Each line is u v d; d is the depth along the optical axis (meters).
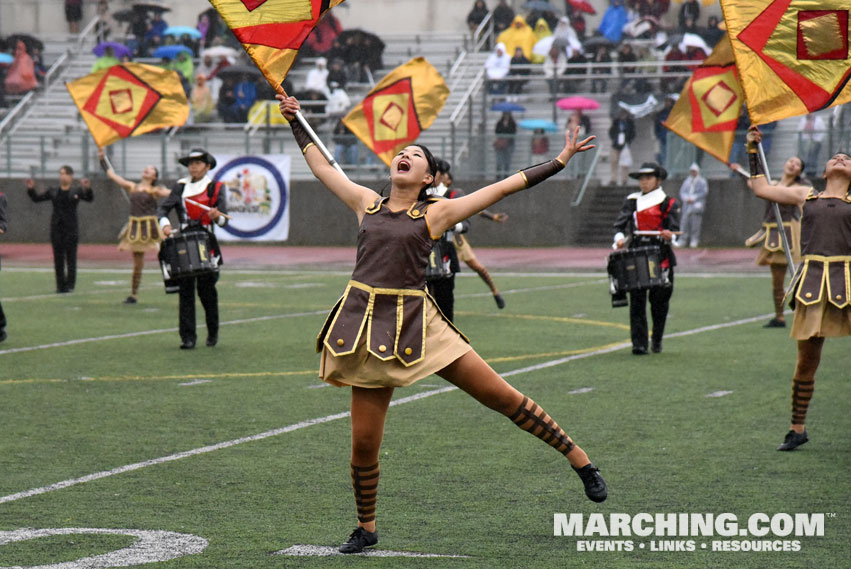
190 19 50.78
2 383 13.08
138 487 8.49
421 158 6.89
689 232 38.47
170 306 21.94
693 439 10.15
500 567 6.67
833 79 9.23
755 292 24.31
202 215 15.76
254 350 15.84
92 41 50.44
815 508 7.91
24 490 8.38
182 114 20.75
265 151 41.62
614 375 13.63
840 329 9.39
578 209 40.38
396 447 9.84
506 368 14.20
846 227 9.49
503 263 33.41
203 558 6.77
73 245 24.73
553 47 42.97
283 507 7.96
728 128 14.55
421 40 48.06
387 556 6.86
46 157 44.62
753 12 9.32
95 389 12.70
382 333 6.67
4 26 52.75
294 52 7.60
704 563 6.77
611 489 8.43
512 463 9.27
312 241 42.56
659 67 41.56
